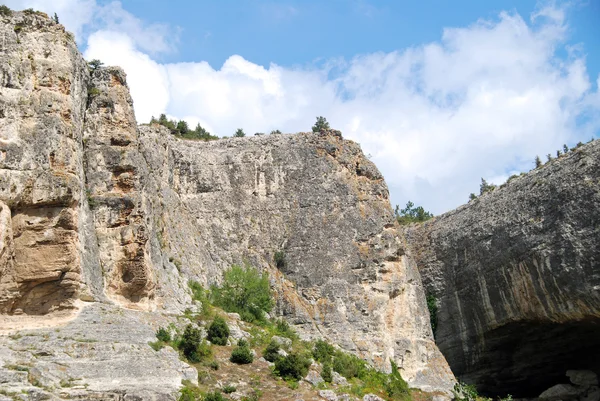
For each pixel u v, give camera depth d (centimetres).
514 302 5888
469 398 5256
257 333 4488
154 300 4050
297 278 5697
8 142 3500
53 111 3666
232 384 3622
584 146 5606
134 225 3994
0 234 3309
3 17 3794
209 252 5619
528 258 5681
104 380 3070
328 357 4719
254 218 5988
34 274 3394
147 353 3372
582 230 5291
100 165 4109
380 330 5472
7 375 2833
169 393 3086
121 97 4362
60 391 2897
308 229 5916
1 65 3647
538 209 5750
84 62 4300
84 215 3816
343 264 5744
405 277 5888
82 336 3284
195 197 5903
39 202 3462
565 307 5400
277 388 3744
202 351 3834
